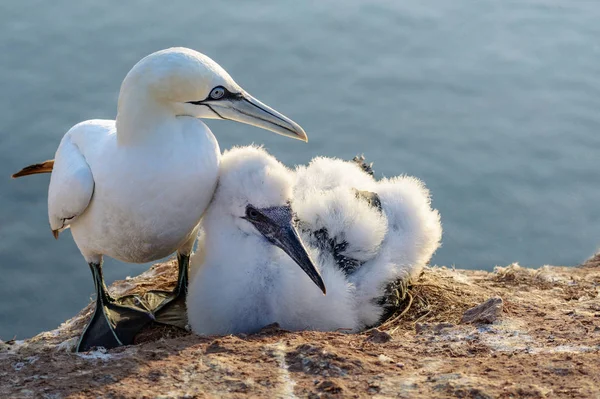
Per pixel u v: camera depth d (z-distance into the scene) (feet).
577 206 60.75
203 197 36.50
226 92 36.73
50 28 77.00
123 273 57.26
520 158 64.85
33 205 61.72
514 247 57.77
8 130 66.23
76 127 39.19
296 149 66.03
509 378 29.53
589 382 29.04
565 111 68.90
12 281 56.49
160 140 35.37
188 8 80.12
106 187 35.96
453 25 78.64
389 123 68.08
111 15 78.79
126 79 35.29
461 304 40.22
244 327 36.22
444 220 59.98
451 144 66.03
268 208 36.27
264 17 79.36
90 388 30.01
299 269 36.04
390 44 76.43
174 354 32.04
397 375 29.96
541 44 75.97
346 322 36.73
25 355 35.53
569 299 41.83
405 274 40.14
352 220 38.40
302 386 29.48
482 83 71.92
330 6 81.20
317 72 73.31
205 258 37.22
